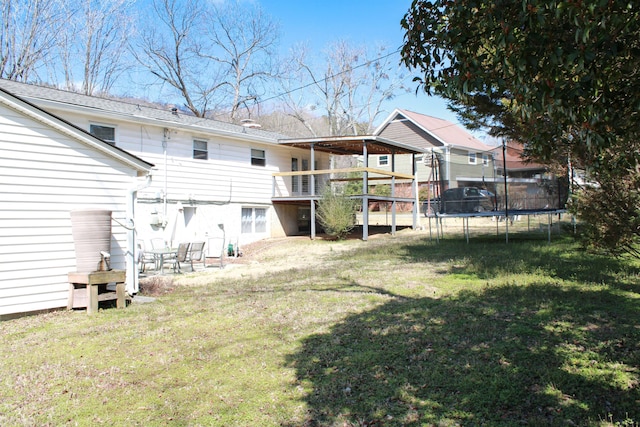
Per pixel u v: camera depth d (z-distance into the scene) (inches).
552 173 465.4
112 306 275.7
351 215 675.4
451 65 125.6
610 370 148.3
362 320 220.8
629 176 195.2
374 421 124.1
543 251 429.1
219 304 273.0
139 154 527.8
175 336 207.3
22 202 253.0
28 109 252.8
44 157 261.7
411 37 129.5
